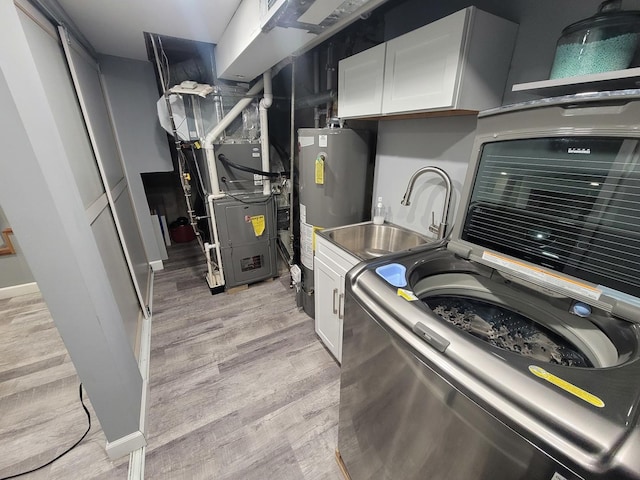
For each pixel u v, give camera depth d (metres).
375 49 1.38
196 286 2.89
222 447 1.39
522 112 0.80
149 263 3.15
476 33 1.02
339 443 1.27
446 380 0.62
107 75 2.49
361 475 1.10
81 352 1.11
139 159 2.84
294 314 2.44
